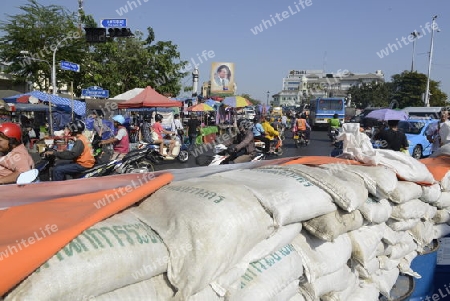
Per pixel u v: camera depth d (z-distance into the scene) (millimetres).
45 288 1340
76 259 1474
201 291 1808
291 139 23172
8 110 16109
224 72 39500
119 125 9250
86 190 2715
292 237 2395
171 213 1914
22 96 16531
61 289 1374
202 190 2131
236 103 23859
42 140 11539
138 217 1957
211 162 8266
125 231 1736
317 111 31422
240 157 8242
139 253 1649
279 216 2121
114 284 1562
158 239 1780
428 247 3965
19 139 4547
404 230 3523
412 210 3428
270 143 12219
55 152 6078
